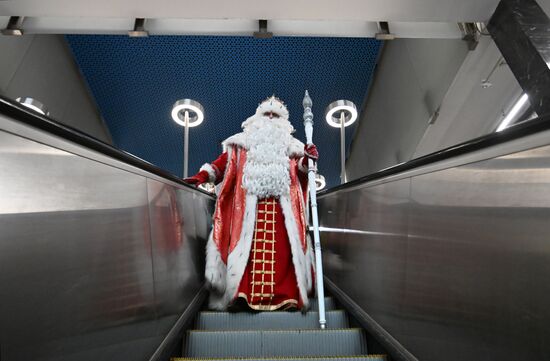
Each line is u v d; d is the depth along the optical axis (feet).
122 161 4.95
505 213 3.66
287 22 9.62
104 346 4.08
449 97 12.62
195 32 9.59
